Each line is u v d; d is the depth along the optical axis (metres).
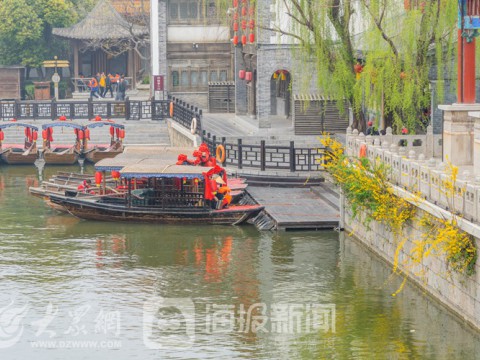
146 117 64.12
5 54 85.12
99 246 36.25
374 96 40.06
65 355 25.78
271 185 45.09
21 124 56.56
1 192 47.66
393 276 31.81
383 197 31.77
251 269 32.91
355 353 25.52
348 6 42.25
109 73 89.44
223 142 47.31
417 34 39.09
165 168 39.09
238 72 63.34
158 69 70.50
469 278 26.47
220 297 30.08
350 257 34.19
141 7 85.62
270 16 54.28
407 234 31.05
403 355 25.27
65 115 63.66
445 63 39.69
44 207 43.72
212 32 70.69
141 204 40.03
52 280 31.88
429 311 28.30
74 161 56.91
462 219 26.22
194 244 36.44
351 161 35.56
